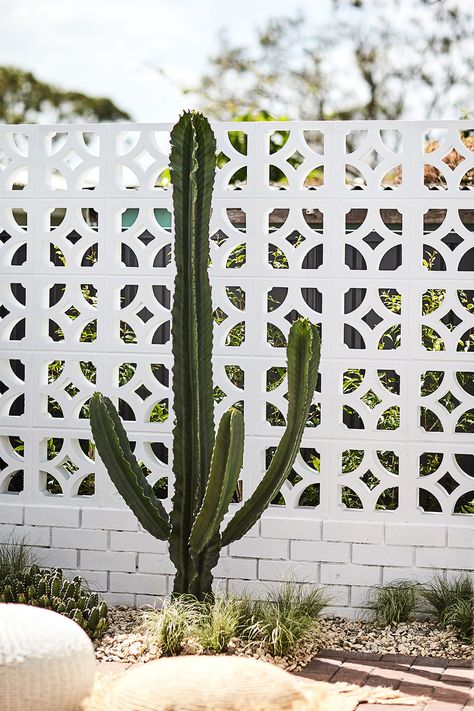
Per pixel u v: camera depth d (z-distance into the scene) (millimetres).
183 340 4797
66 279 5520
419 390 5250
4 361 5609
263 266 5324
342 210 5258
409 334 5234
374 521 5273
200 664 3357
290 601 4941
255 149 5316
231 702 3115
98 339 5496
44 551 5570
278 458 4699
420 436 5238
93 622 4852
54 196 5512
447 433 5223
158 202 5410
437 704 4078
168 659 3459
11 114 23797
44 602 4875
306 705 3207
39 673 3469
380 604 5152
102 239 5469
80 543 5531
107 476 5508
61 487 5715
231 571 5371
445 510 5230
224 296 5363
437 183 7016
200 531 4699
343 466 5781
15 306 5582
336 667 4531
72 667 3553
